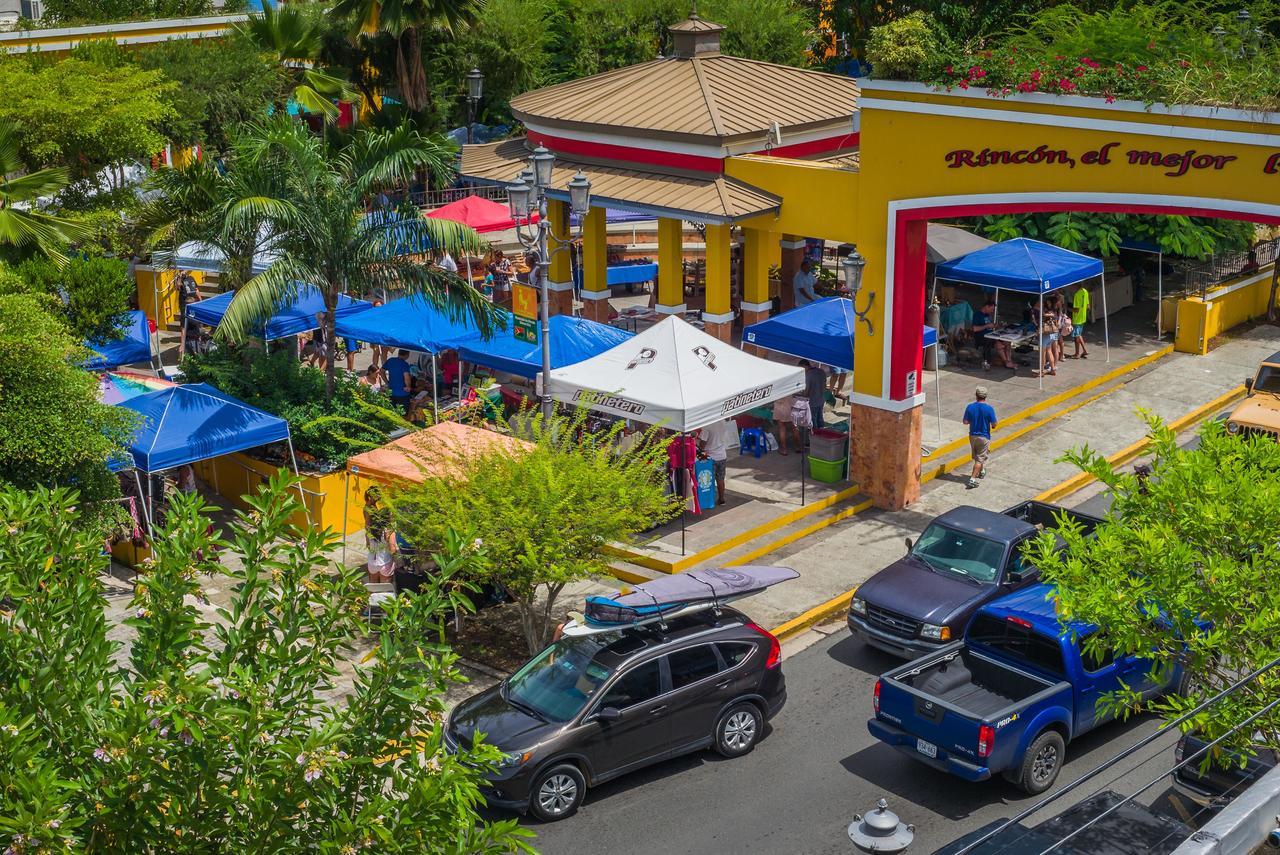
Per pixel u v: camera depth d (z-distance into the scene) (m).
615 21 46.16
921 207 21.14
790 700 16.73
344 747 8.34
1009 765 14.04
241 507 22.72
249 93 37.22
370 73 42.78
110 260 26.59
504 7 44.25
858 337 22.25
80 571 8.62
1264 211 18.09
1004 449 24.91
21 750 6.89
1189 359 29.55
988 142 20.27
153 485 21.84
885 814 9.72
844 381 28.09
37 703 7.67
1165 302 30.70
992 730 13.61
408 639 8.42
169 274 32.44
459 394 25.73
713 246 24.77
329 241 22.02
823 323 23.34
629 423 22.53
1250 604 11.59
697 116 25.84
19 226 25.59
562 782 14.07
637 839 13.74
